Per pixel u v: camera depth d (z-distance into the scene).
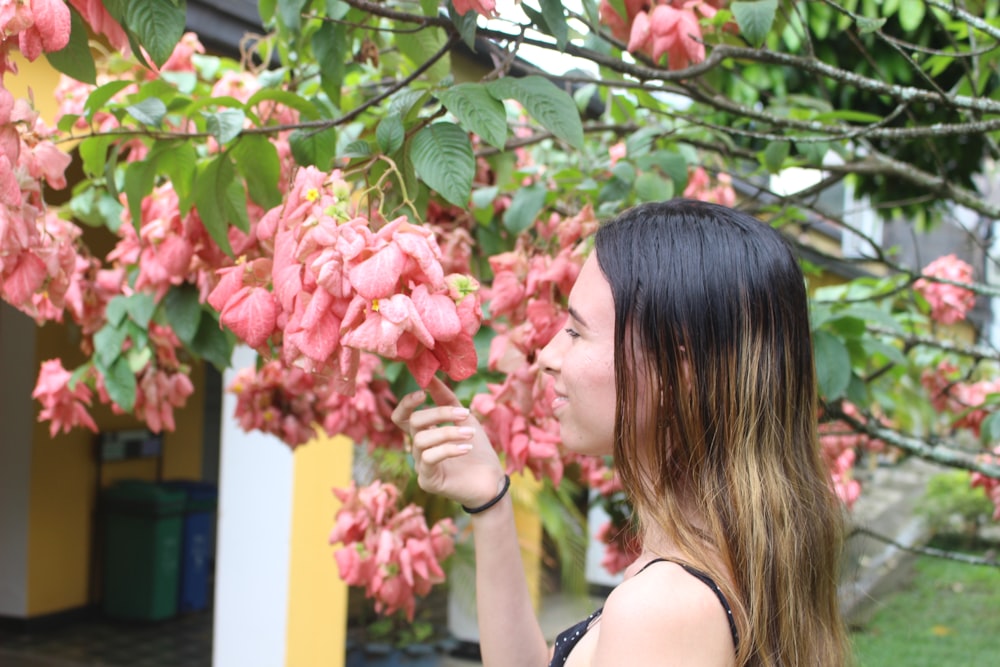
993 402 2.69
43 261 1.31
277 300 1.15
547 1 1.29
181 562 6.65
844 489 2.89
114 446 6.42
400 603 2.19
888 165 2.24
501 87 1.30
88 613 6.40
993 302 8.48
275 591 4.28
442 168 1.28
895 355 2.07
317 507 4.32
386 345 1.00
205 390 7.41
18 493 5.94
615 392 1.10
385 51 2.34
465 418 1.26
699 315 1.06
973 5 2.61
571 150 2.99
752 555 1.02
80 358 6.11
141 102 1.52
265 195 1.58
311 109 1.56
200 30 2.50
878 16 3.34
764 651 1.01
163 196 1.94
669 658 0.95
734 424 1.05
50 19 1.09
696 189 2.68
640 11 1.68
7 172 1.14
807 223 2.73
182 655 5.77
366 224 1.07
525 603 1.42
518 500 5.53
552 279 1.71
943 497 10.20
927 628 6.95
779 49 3.52
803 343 1.12
